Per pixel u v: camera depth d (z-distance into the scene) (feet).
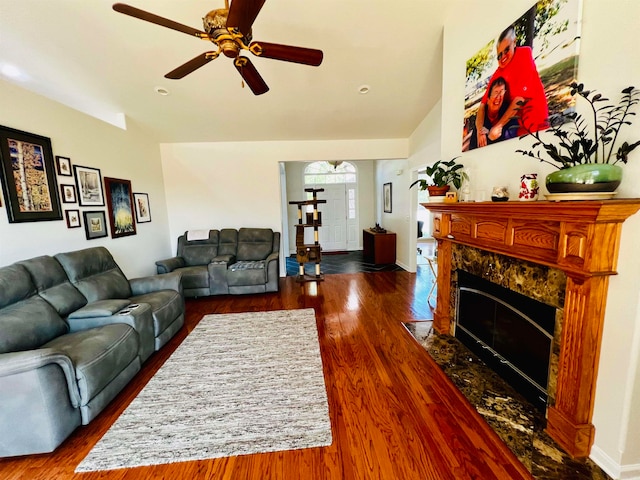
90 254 9.39
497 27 6.70
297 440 5.45
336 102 13.02
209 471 4.89
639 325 4.13
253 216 17.20
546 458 4.88
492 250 6.61
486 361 7.61
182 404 6.53
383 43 9.66
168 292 10.11
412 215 17.20
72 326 7.55
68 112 9.67
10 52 8.93
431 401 6.38
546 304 5.56
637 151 4.10
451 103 8.77
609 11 4.34
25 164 8.14
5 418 5.03
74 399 5.67
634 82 4.08
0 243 7.46
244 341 9.45
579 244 4.43
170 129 14.58
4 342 5.90
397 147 17.21
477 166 7.65
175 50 9.37
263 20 8.50
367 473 4.75
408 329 9.87
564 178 4.44
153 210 15.17
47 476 4.87
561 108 5.15
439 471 4.75
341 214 25.82
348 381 7.16
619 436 4.45
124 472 4.91
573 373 4.83
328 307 12.25
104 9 7.83
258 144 16.67
